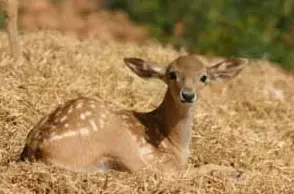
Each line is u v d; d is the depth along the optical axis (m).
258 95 18.00
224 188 13.76
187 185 13.55
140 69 14.59
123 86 16.56
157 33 24.33
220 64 14.57
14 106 15.26
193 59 14.29
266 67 19.86
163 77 14.45
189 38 23.84
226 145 15.52
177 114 14.23
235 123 16.55
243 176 14.16
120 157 13.71
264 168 15.11
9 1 16.16
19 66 16.17
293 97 18.62
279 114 17.41
